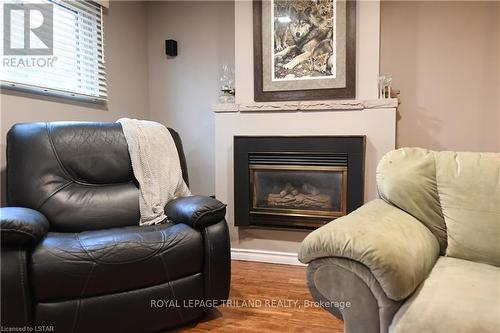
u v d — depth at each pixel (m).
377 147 2.44
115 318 1.52
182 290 1.67
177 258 1.63
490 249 1.32
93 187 1.98
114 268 1.49
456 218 1.41
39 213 1.61
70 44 2.43
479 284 1.09
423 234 1.32
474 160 1.48
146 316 1.59
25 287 1.33
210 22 3.12
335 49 2.53
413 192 1.46
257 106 2.64
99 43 2.70
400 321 0.97
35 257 1.37
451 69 2.57
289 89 2.64
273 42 2.66
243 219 2.71
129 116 3.07
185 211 1.78
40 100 2.22
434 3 2.58
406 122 2.67
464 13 2.53
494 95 2.51
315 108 2.53
